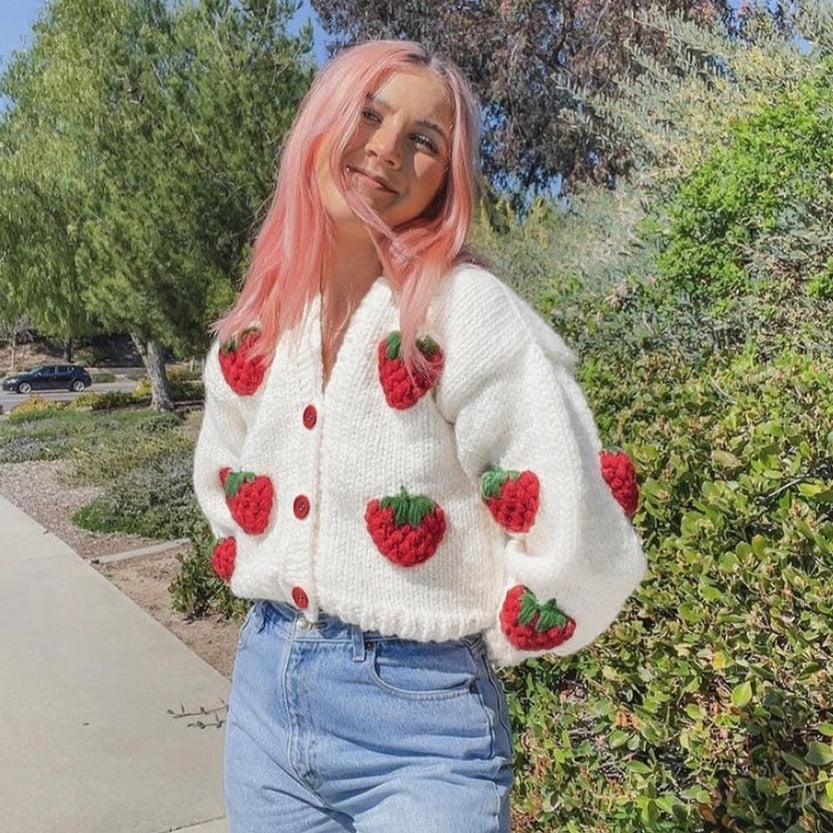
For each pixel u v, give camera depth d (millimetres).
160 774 3680
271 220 1785
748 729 1987
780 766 1946
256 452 1729
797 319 4133
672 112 6172
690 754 2096
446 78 1640
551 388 1474
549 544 1462
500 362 1490
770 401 2809
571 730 2477
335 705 1606
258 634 1756
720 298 4523
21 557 7695
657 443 2697
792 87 4973
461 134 1626
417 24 12539
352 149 1606
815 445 2367
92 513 9000
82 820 3359
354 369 1571
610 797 2240
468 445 1524
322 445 1604
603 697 2361
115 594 6305
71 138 16891
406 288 1539
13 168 22531
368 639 1584
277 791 1709
